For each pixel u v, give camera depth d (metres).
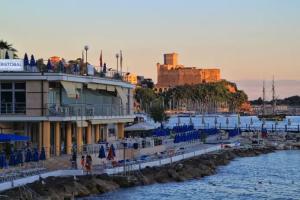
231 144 134.12
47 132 76.94
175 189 74.56
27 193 55.06
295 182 87.56
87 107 85.62
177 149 105.88
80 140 82.81
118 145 83.69
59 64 82.81
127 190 69.50
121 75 104.75
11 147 73.69
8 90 77.38
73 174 66.50
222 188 78.88
